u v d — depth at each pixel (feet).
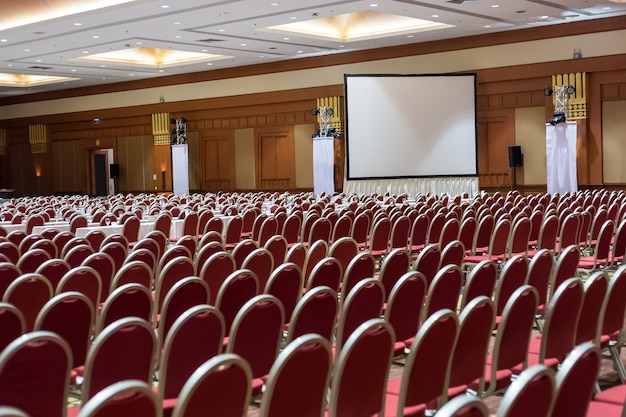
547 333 11.98
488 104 67.00
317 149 72.18
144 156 91.71
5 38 58.65
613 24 58.80
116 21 53.52
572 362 7.25
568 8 55.11
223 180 85.35
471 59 66.28
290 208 43.24
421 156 63.52
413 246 30.71
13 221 38.19
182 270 17.26
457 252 19.60
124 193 94.22
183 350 10.74
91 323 12.25
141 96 89.40
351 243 21.38
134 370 10.05
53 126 100.17
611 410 9.84
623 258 24.99
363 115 62.90
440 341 9.75
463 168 63.67
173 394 10.84
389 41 67.46
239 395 7.64
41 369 8.54
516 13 56.08
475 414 6.15
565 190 60.54
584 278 28.91
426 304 14.48
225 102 82.53
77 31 56.75
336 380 8.72
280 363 7.88
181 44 64.85
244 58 75.31
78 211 45.34
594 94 61.36
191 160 87.51
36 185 102.12
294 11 52.24
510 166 64.59
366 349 8.91
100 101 93.25
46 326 11.63
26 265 19.25
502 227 26.43
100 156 96.63
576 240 27.55
